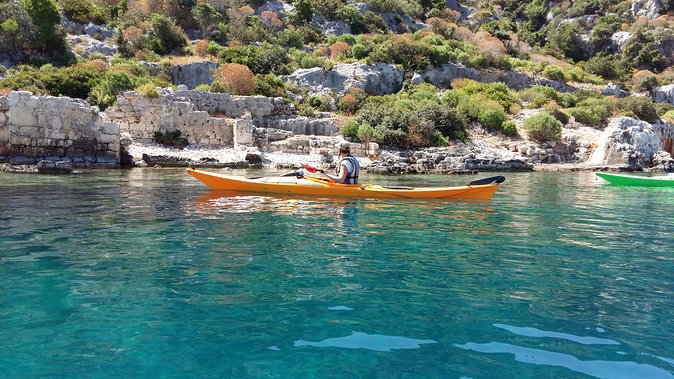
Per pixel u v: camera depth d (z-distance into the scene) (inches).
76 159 761.6
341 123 1191.6
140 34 1672.0
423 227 299.7
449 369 116.3
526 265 213.6
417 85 1683.1
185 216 320.5
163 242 243.1
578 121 1579.7
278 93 1342.3
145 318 144.1
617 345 131.4
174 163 825.5
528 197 503.5
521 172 1016.2
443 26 2466.8
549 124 1312.7
